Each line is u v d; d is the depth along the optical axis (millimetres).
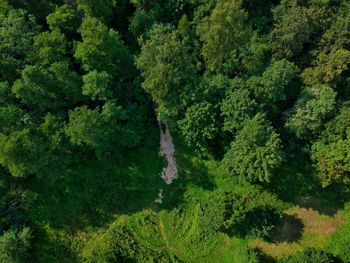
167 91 66750
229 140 70938
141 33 77688
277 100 71250
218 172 72625
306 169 71562
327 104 66375
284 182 71750
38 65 69125
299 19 69875
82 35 67750
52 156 67812
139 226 70750
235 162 67062
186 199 71812
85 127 64938
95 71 66000
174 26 76938
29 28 72062
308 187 71438
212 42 68000
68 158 71000
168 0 78312
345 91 71438
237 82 69812
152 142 74375
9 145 61812
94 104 72500
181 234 70250
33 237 68938
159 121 75375
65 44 70062
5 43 69562
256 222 68625
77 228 70750
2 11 72375
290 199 71125
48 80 67062
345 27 70000
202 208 70562
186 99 67812
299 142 71500
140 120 73625
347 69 71750
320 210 70438
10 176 72062
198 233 70000
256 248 68625
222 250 69438
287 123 70500
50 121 67062
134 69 75375
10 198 70125
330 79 68812
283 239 69062
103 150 71375
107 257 67500
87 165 73312
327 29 72375
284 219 70125
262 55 73125
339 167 64625
